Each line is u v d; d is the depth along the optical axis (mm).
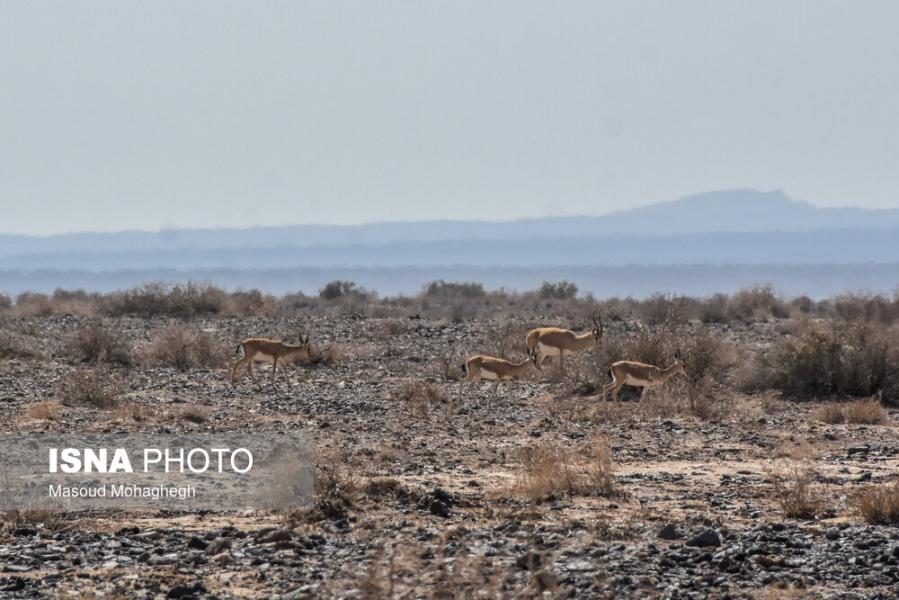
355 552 45406
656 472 66875
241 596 39406
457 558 38906
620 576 41938
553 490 59531
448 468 66812
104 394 94188
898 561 45031
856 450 76062
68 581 41250
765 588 41469
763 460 72125
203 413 85312
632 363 97562
